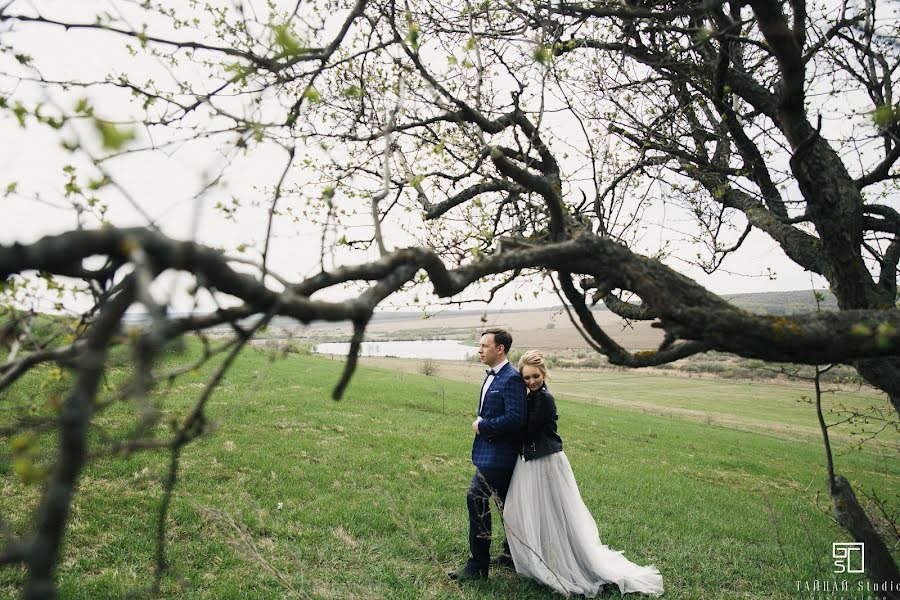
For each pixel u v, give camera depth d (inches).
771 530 324.8
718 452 660.7
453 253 150.6
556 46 142.0
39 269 37.3
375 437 450.0
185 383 540.4
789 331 76.4
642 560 256.7
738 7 141.7
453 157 159.3
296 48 61.8
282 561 218.2
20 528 204.1
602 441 623.8
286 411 490.9
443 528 268.1
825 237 109.6
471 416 659.4
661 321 82.4
